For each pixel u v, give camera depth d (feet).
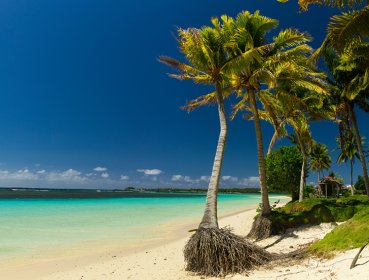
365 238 33.83
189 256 43.01
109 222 110.01
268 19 62.28
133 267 47.65
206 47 54.65
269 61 60.03
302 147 92.32
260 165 66.59
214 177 49.78
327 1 38.68
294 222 62.54
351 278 26.73
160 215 136.77
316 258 36.17
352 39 38.60
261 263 40.55
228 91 66.28
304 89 87.97
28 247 65.82
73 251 62.39
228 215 131.34
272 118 76.74
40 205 191.11
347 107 82.89
